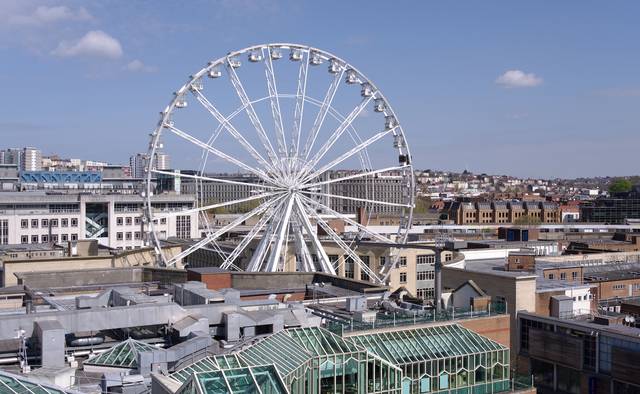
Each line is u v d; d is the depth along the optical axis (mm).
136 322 57688
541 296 91375
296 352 51562
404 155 122188
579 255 135500
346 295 84000
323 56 115062
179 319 59094
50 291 87125
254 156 108688
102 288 90438
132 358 51969
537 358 79000
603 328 72250
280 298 88875
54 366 51062
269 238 109625
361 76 118250
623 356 69438
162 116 105250
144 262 120312
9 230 186250
